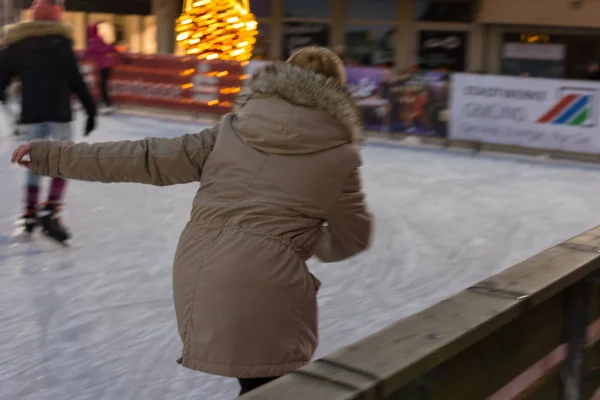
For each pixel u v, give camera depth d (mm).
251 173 2252
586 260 2443
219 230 2227
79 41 20578
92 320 4164
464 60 16172
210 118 13492
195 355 2188
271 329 2164
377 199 7555
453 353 1765
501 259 5625
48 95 5504
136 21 19688
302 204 2223
